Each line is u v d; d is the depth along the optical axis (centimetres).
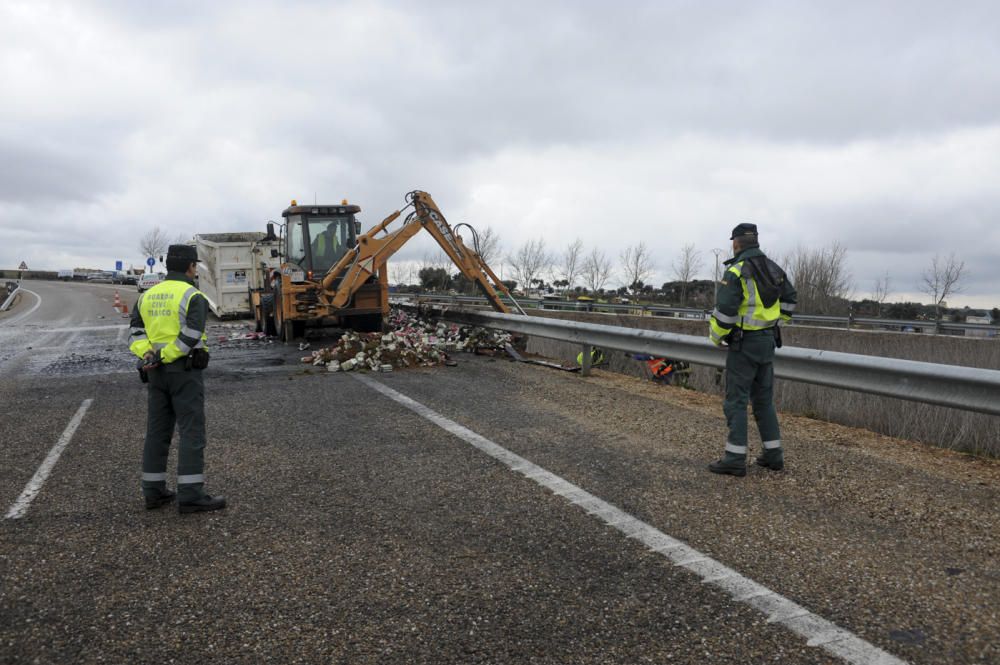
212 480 509
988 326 1678
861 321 1956
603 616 307
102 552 383
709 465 530
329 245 1484
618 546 383
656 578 343
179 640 292
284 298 1373
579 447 591
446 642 288
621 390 877
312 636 294
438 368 1059
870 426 1076
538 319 1105
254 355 1252
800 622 301
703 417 713
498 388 882
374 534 404
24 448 604
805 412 790
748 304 503
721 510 438
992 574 347
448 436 629
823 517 427
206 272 2342
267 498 470
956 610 311
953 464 548
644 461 548
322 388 881
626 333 899
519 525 415
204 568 362
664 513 433
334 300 1304
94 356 1296
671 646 283
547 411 740
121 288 6384
